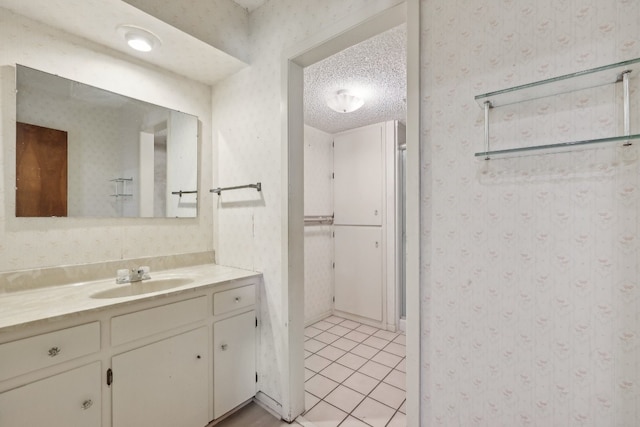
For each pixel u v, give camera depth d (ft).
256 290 5.98
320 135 11.37
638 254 2.62
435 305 3.76
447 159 3.65
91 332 3.76
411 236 3.87
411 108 3.86
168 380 4.55
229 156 6.75
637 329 2.64
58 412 3.51
